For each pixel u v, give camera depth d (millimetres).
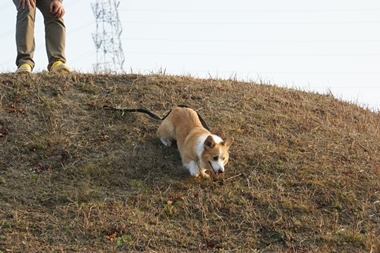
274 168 7441
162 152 7543
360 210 6797
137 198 6590
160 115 8375
